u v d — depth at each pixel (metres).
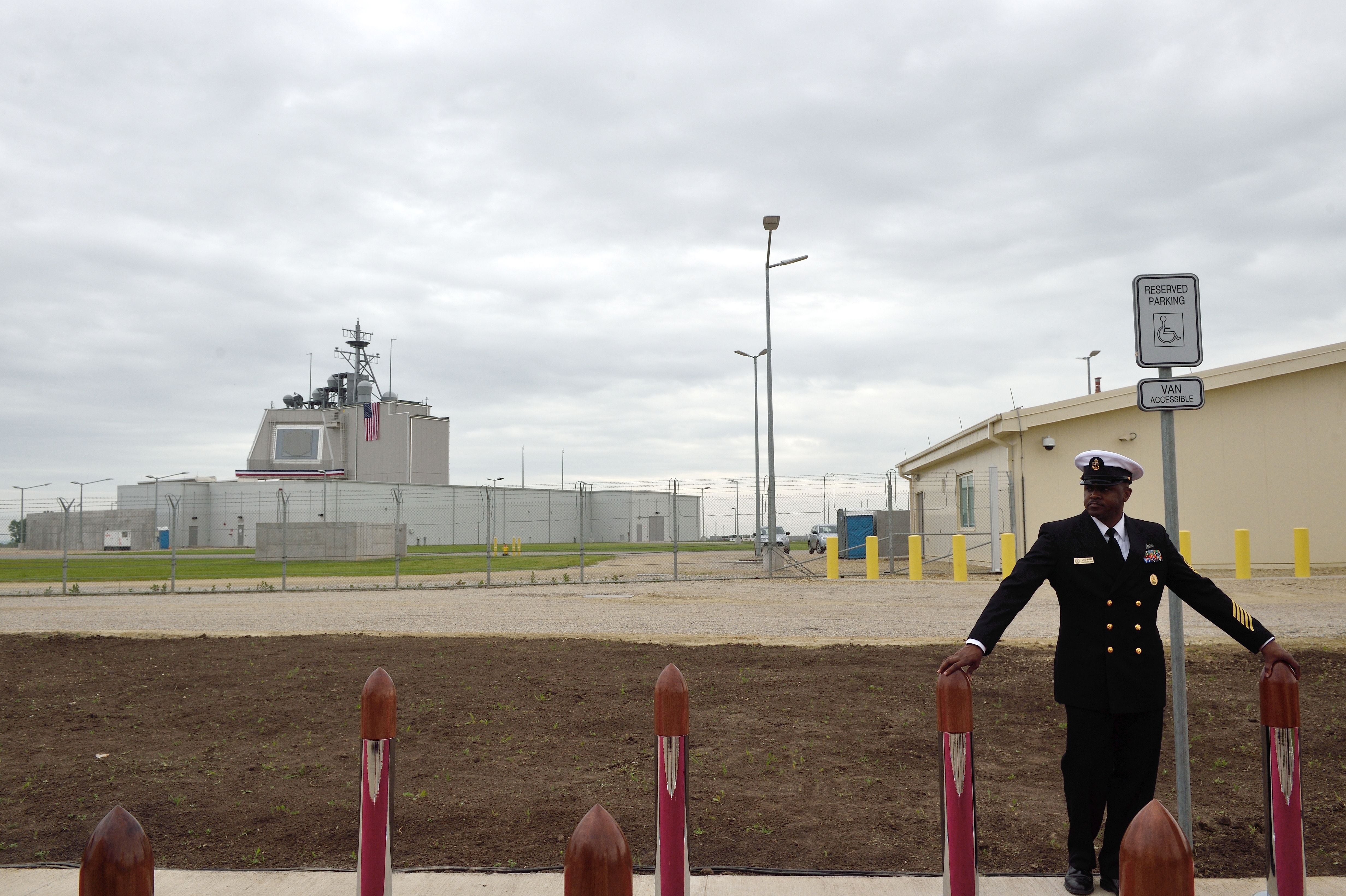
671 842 3.32
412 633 13.97
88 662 11.55
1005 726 7.79
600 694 9.14
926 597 18.62
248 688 9.69
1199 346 4.67
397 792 6.09
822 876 4.55
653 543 71.81
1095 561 4.25
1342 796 5.89
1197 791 6.05
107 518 65.31
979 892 3.67
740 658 11.06
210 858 4.99
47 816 5.74
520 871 4.60
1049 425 25.09
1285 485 23.53
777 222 28.17
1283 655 3.97
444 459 82.62
